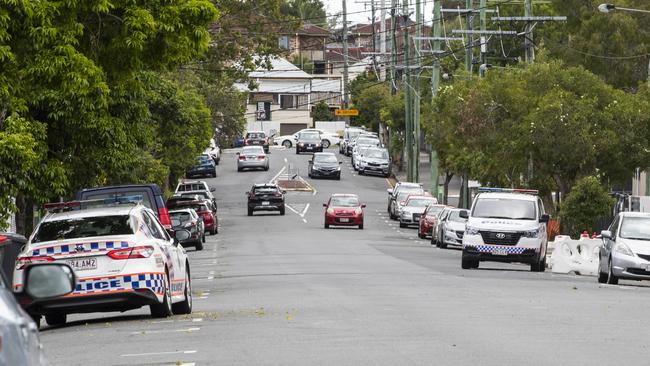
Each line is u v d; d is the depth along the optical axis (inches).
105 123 1942.7
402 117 7022.6
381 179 6668.3
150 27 1588.3
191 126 4037.9
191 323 1226.6
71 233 1242.0
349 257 2637.8
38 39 1493.6
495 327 1139.9
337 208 4084.6
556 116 3095.5
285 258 2615.7
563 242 2420.0
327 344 1000.9
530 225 2306.8
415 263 2436.0
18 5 1466.5
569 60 4377.5
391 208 4766.2
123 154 2084.2
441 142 4217.5
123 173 2596.0
